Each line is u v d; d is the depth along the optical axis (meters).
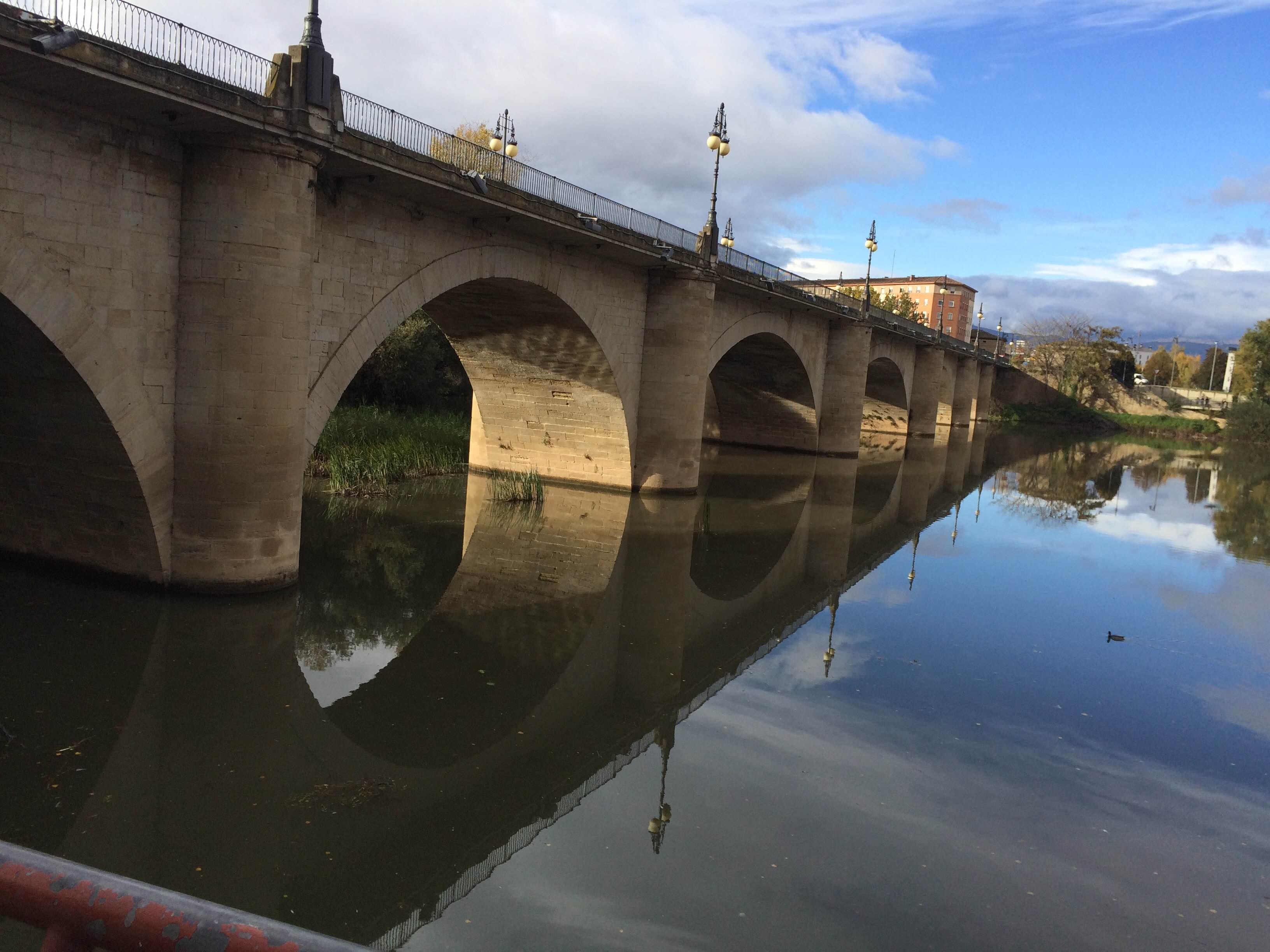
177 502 12.09
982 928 6.51
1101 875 7.32
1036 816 8.25
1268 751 10.08
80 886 1.10
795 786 8.58
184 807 7.57
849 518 23.70
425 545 17.30
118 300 10.91
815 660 12.35
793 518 23.11
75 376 10.57
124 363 11.05
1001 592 16.69
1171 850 7.79
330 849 7.15
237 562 12.31
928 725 10.27
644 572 16.53
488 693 10.59
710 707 10.49
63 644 10.62
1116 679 12.20
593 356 22.27
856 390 38.84
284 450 12.41
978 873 7.23
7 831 6.92
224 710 9.50
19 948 5.59
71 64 8.98
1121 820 8.27
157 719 9.15
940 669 12.22
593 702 10.54
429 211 15.73
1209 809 8.60
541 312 20.84
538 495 23.28
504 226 17.39
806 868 7.15
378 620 12.74
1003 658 12.86
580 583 15.48
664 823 7.77
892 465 37.47
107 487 11.86
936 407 52.28
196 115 10.59
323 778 8.28
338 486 21.94
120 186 10.77
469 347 23.64
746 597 15.39
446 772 8.60
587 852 7.27
